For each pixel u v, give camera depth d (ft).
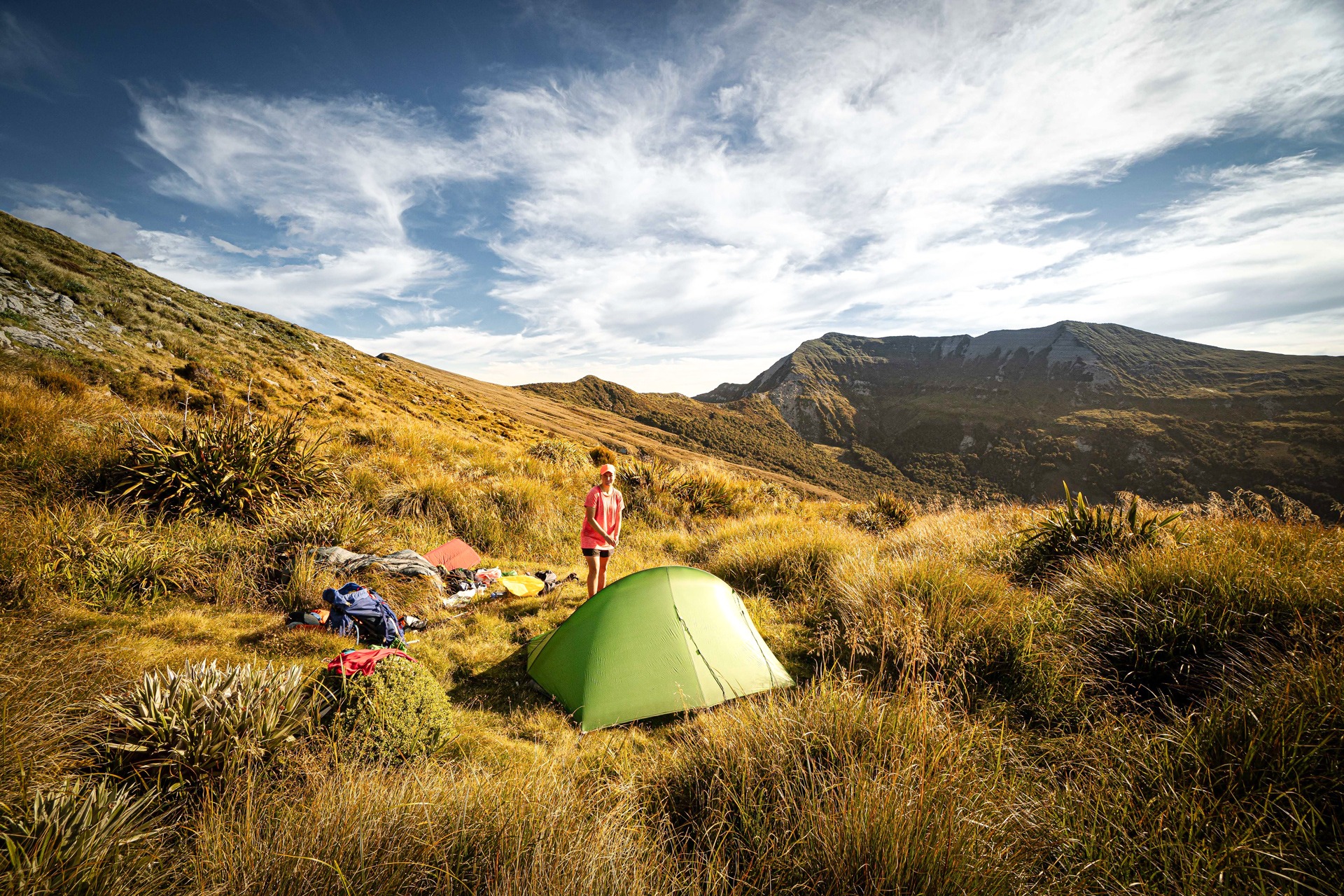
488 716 12.41
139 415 27.37
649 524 35.27
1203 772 8.07
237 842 6.79
